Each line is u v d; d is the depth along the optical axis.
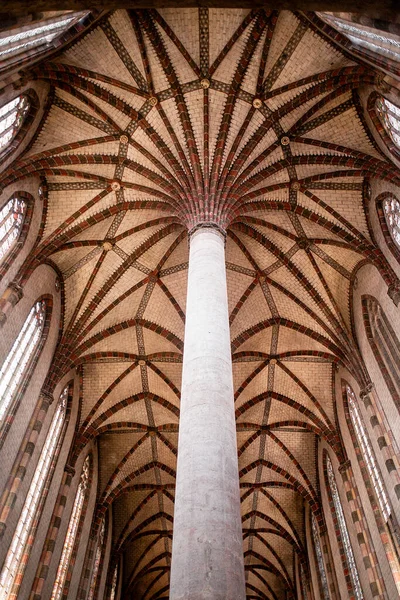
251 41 17.39
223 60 17.89
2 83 13.80
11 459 17.22
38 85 16.61
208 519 7.91
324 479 26.67
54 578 20.31
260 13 16.75
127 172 20.06
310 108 18.41
